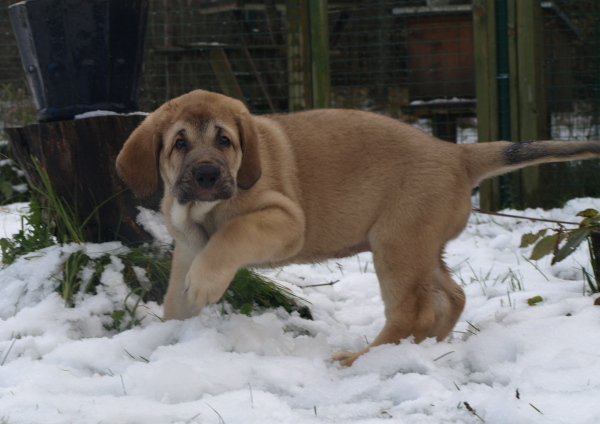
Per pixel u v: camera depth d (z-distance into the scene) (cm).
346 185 330
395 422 233
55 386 260
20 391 253
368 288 447
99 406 239
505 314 351
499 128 677
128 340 307
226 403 250
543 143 337
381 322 374
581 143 332
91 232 381
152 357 292
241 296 362
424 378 265
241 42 902
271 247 302
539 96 679
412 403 249
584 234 348
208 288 288
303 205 329
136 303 340
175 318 338
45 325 322
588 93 725
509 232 570
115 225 379
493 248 530
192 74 832
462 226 341
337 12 948
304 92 694
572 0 747
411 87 789
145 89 821
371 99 886
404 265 324
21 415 231
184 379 263
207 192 287
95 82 393
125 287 351
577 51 775
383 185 329
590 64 749
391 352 295
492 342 305
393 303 326
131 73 405
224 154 297
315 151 333
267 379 276
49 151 374
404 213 324
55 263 353
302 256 338
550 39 735
